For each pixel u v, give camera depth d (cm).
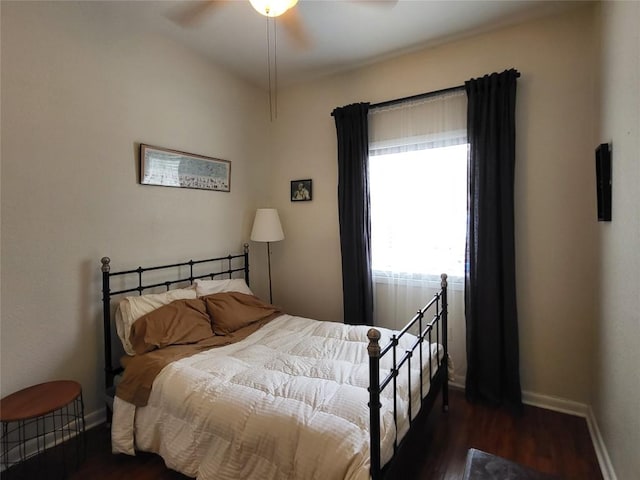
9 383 177
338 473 115
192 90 271
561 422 215
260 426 136
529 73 229
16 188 178
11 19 175
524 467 126
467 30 239
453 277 260
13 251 178
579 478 170
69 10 197
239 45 262
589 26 212
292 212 341
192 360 187
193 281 275
